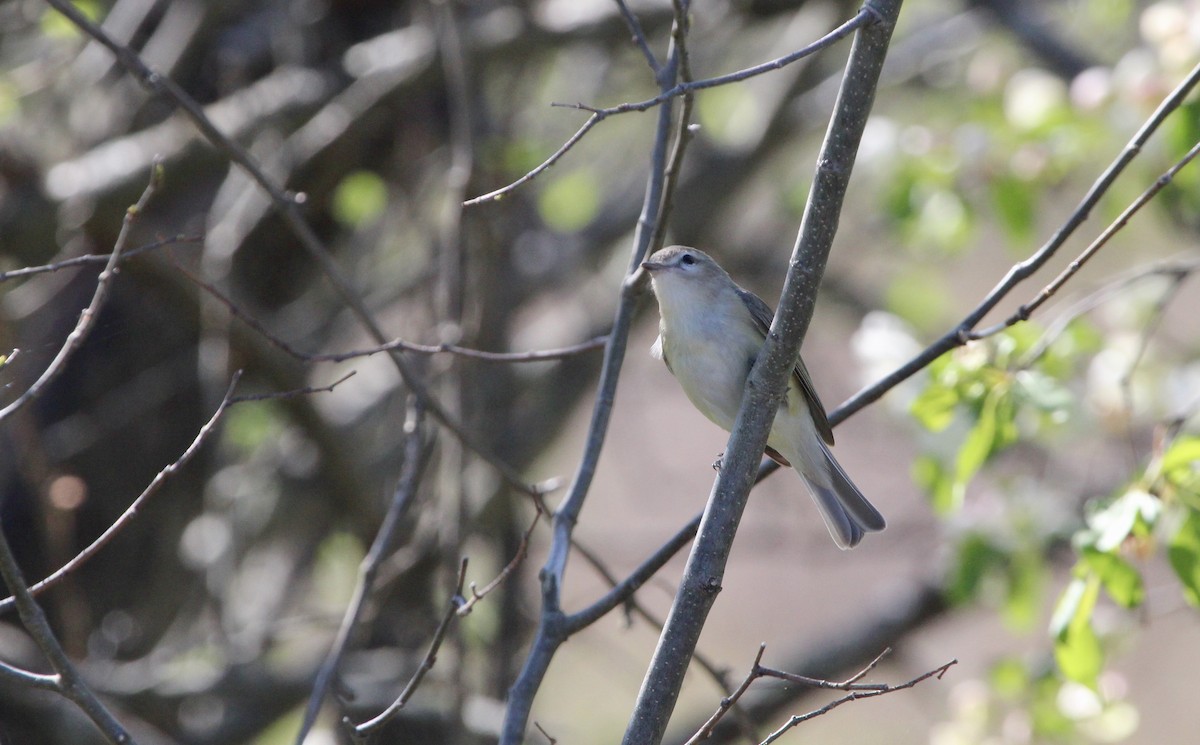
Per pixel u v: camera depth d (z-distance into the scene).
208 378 10.50
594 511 20.78
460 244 9.95
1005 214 11.41
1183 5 11.46
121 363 11.48
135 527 11.69
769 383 5.71
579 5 12.73
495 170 11.38
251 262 12.38
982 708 10.98
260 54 12.41
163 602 12.20
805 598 22.81
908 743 18.31
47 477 9.12
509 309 13.33
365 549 11.02
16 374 9.07
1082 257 6.34
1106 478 11.55
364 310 7.69
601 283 15.34
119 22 12.20
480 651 11.52
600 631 19.91
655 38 13.59
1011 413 8.26
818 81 14.49
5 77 11.87
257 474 13.51
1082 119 11.25
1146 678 19.28
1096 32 14.84
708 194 14.25
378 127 12.48
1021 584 10.89
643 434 18.27
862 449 17.66
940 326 15.76
